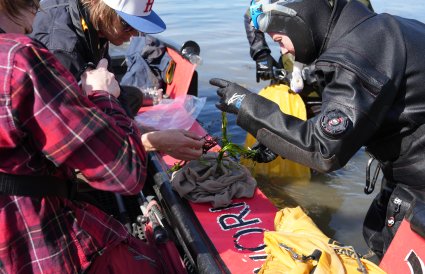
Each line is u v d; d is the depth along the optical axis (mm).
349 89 1663
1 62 1330
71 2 2141
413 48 1714
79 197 1747
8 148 1390
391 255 1740
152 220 2275
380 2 10641
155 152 2945
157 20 2086
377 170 2111
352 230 2869
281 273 1780
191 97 3824
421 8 9891
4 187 1428
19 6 1400
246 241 2195
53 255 1500
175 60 4402
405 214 1767
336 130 1637
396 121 1752
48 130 1387
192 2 11992
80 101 1443
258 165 3461
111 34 2119
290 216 2174
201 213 2385
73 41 2137
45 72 1372
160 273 1897
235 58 6539
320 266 1683
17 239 1454
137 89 3602
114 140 1500
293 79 3348
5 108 1327
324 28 1872
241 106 1990
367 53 1691
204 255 2033
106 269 1695
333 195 3234
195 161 2557
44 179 1498
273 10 1918
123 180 1533
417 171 1796
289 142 1833
